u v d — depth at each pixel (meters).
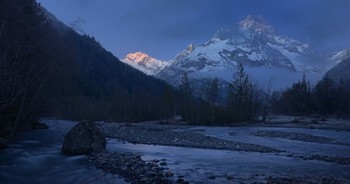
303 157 29.09
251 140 45.97
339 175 20.70
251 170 22.05
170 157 26.95
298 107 140.50
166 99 105.00
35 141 31.50
